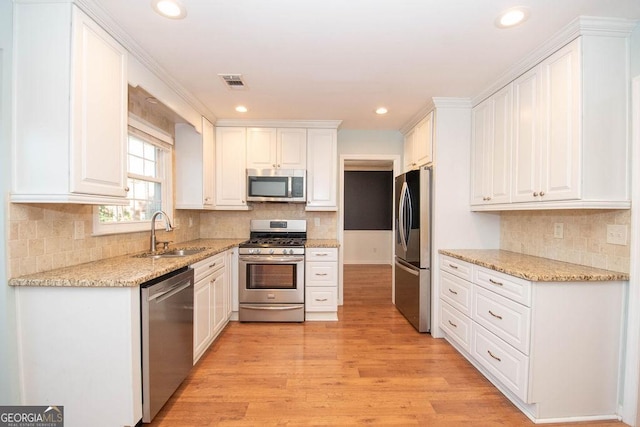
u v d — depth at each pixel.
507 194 2.46
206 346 2.65
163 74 2.40
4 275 1.52
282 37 1.92
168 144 3.15
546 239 2.46
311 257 3.49
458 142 3.05
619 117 1.79
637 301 1.75
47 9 1.51
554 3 1.60
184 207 3.31
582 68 1.77
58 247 1.84
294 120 3.69
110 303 1.59
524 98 2.25
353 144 4.18
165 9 1.65
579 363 1.82
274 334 3.12
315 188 3.76
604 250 1.96
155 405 1.76
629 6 1.62
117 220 2.49
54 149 1.52
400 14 1.69
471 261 2.42
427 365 2.50
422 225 3.13
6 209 1.51
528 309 1.81
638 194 1.74
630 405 1.78
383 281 5.56
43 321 1.59
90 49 1.63
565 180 1.88
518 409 1.96
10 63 1.51
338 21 1.76
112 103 1.80
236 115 3.53
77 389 1.60
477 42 1.97
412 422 1.83
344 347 2.82
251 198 3.67
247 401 2.02
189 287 2.20
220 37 1.92
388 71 2.39
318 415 1.89
